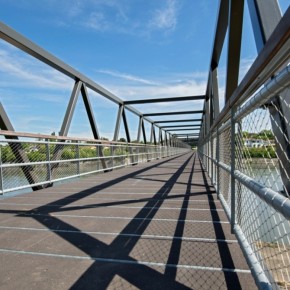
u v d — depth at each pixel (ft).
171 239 6.73
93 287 4.49
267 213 4.13
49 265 5.37
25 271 5.13
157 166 32.58
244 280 4.61
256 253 4.43
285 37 2.40
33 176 14.47
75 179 19.43
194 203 10.89
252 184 4.10
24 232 7.54
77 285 4.56
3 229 7.86
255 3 6.29
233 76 11.39
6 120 13.30
